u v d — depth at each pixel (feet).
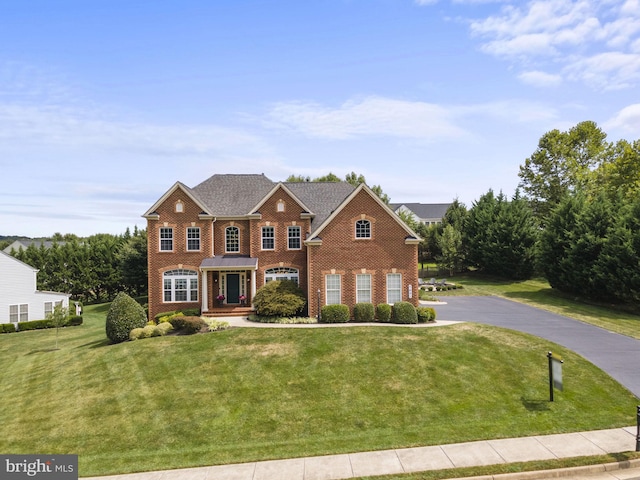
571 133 191.62
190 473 40.73
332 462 41.34
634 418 48.29
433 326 87.04
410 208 317.63
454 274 192.95
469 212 193.57
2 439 51.47
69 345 100.89
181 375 67.26
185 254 108.37
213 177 123.65
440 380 60.54
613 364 64.23
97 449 47.57
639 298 103.91
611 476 37.81
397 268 97.45
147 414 55.31
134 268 174.19
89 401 60.80
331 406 54.60
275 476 39.19
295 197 107.34
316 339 79.92
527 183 199.82
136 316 92.73
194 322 88.69
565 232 129.29
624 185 171.42
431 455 41.75
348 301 96.84
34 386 69.72
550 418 48.75
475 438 44.80
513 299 129.08
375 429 48.37
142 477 40.47
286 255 107.34
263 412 53.98
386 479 37.68
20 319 137.39
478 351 70.95
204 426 51.31
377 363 67.46
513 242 164.25
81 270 201.57
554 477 38.01
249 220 110.01
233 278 111.34
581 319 97.19
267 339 81.25
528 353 69.36
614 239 111.14
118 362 75.36
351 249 97.09
